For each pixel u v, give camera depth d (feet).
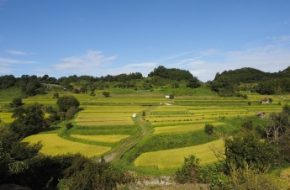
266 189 66.90
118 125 342.23
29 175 117.50
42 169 125.90
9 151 116.26
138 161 226.38
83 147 270.05
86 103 530.68
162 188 112.88
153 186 119.44
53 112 446.60
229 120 380.78
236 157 152.66
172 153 251.80
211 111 456.04
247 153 152.25
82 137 308.40
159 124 351.25
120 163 212.64
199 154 242.78
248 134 162.30
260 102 556.10
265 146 161.68
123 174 124.16
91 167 111.04
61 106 463.83
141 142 271.28
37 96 641.81
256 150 153.69
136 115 425.69
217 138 307.99
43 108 451.12
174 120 376.89
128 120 377.50
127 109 480.64
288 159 189.78
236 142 156.76
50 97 618.44
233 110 465.06
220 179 76.69
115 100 570.46
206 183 114.62
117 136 310.86
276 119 303.07
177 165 210.59
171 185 117.08
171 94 642.22
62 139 308.19
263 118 396.78
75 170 126.62
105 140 290.35
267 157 157.89
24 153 124.98
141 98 604.08
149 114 431.43
